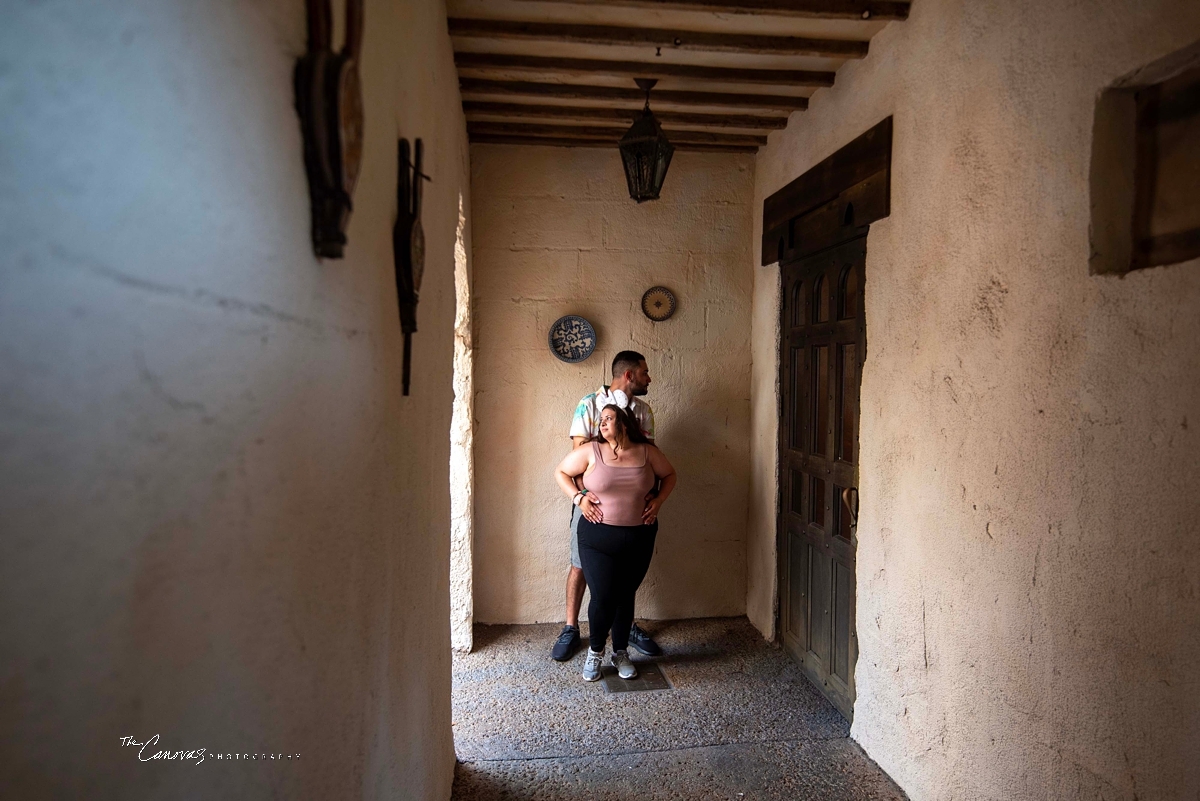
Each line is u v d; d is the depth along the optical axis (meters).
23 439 0.40
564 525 4.22
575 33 2.72
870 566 2.77
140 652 0.51
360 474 1.11
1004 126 2.00
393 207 1.42
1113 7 1.62
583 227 4.14
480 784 2.62
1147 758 1.51
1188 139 1.55
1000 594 1.99
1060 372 1.77
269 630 0.73
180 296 0.56
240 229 0.66
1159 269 1.48
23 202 0.40
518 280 4.13
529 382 4.16
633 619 3.98
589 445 3.47
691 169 4.18
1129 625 1.56
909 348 2.49
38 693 0.42
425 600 1.90
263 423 0.72
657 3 2.44
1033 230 1.88
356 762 1.09
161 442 0.53
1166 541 1.47
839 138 3.10
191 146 0.57
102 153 0.46
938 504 2.30
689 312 4.21
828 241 3.20
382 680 1.29
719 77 3.12
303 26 0.85
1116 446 1.60
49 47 0.43
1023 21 1.92
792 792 2.56
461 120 3.33
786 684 3.44
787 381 3.75
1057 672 1.77
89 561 0.45
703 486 4.28
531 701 3.29
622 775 2.68
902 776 2.53
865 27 2.73
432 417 2.03
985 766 2.05
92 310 0.45
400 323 1.48
